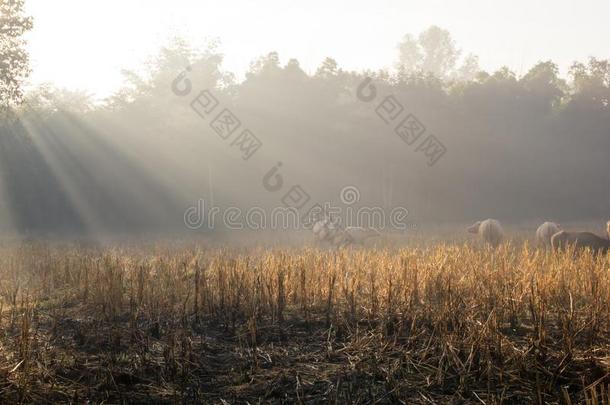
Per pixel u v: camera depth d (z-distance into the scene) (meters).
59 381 7.05
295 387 6.95
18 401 6.46
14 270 14.47
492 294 9.45
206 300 10.14
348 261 12.52
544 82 48.56
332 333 8.83
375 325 9.05
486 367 7.05
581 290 10.16
